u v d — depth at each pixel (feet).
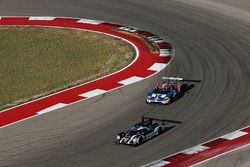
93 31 613.93
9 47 583.17
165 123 401.29
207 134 384.27
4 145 376.27
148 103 433.07
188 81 475.31
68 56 554.46
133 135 369.71
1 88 481.46
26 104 443.32
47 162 351.46
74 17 655.35
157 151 361.10
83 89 468.34
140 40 581.53
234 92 450.71
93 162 348.79
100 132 389.60
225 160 347.97
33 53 565.12
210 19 625.82
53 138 383.86
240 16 631.56
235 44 558.15
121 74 497.87
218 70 497.05
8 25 643.45
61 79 497.05
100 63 531.09
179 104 431.43
